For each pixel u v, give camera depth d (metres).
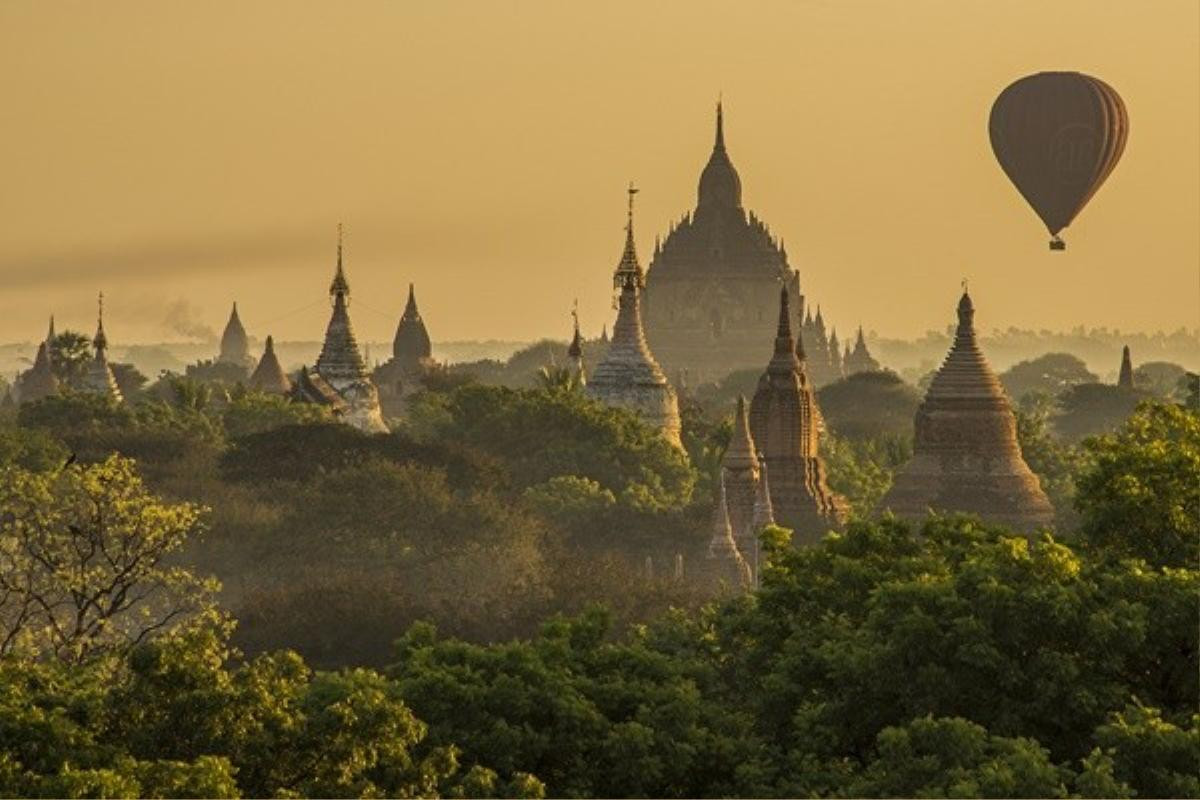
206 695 124.50
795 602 150.75
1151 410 158.12
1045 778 120.44
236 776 124.12
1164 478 148.25
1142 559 143.25
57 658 162.50
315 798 124.56
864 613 147.38
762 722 141.00
